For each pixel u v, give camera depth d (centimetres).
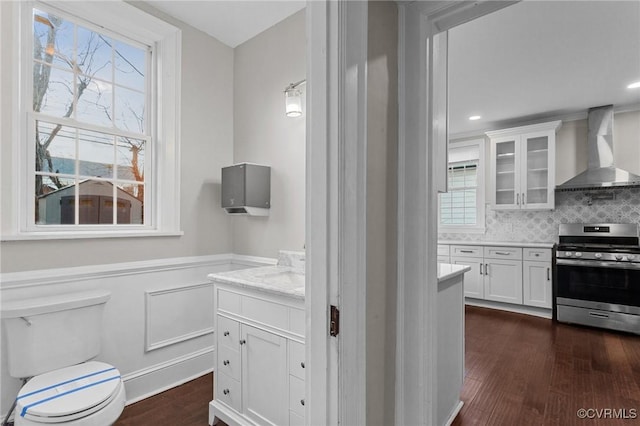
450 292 179
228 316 176
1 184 161
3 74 161
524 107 376
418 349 106
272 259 227
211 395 210
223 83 255
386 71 101
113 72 209
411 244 107
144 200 222
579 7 202
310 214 83
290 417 146
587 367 248
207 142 246
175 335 225
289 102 203
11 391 159
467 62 272
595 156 370
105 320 193
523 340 306
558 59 267
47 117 180
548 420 183
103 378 148
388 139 102
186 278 233
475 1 98
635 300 316
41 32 180
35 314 154
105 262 195
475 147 470
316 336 81
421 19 106
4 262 160
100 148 203
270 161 230
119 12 198
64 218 187
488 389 217
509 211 440
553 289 371
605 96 342
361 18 83
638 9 203
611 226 364
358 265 83
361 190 83
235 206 222
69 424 123
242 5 210
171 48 224
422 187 105
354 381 82
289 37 221
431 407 107
